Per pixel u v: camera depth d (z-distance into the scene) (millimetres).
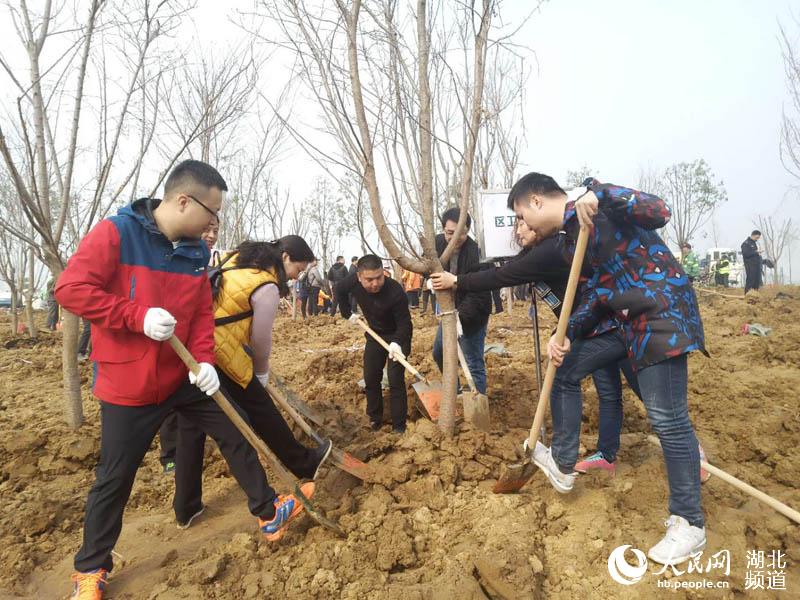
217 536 2951
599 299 2637
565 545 2668
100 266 2273
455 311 3543
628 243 2527
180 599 2381
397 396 4234
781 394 4695
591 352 2879
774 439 3795
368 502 3123
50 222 4230
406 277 13711
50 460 3719
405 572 2535
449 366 3557
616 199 2412
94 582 2402
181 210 2381
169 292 2438
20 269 11102
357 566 2529
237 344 2977
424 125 3418
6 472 3602
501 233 3656
